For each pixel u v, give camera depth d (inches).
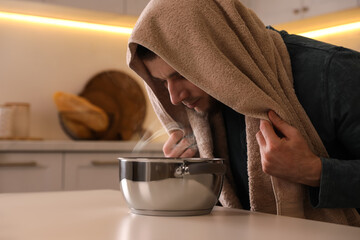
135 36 34.6
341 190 32.8
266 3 109.7
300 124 35.8
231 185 43.3
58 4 98.5
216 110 41.8
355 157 36.0
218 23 35.3
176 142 45.3
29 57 110.6
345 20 101.2
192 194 27.8
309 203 36.8
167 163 27.6
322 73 36.2
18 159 87.0
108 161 97.1
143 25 34.8
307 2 99.1
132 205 28.8
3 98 107.7
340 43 107.3
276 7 106.7
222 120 42.9
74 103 107.5
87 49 117.2
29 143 87.6
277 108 34.2
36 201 34.9
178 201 27.7
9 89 108.3
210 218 27.3
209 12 35.3
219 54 33.9
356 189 32.7
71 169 92.7
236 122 42.0
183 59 34.6
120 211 30.0
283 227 24.0
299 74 37.9
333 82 35.3
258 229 23.4
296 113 36.3
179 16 34.4
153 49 34.2
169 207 27.8
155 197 27.7
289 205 35.5
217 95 34.4
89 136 108.5
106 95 117.1
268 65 36.8
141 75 42.4
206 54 33.7
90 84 116.0
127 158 28.9
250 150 37.4
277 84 36.3
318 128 36.8
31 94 110.4
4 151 85.7
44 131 111.1
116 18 110.3
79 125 107.2
